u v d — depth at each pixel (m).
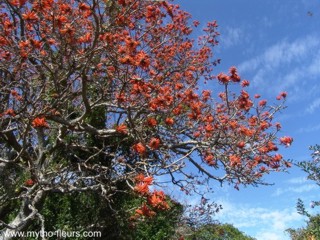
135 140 7.57
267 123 8.95
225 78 7.26
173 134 8.80
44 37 7.65
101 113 10.09
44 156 8.34
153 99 7.41
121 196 9.36
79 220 9.13
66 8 7.71
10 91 7.97
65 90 7.64
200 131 9.06
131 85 8.04
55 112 8.00
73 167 8.54
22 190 7.71
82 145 8.88
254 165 8.65
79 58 7.42
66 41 7.39
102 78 8.66
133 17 9.20
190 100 7.75
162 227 10.46
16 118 7.30
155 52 10.63
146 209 6.03
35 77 8.49
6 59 8.05
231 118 8.10
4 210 7.93
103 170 8.60
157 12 9.80
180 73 10.60
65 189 7.31
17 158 6.94
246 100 8.14
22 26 8.17
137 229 9.89
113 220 9.33
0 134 7.46
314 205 5.61
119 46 7.89
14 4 8.04
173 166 7.51
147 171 6.91
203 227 13.66
